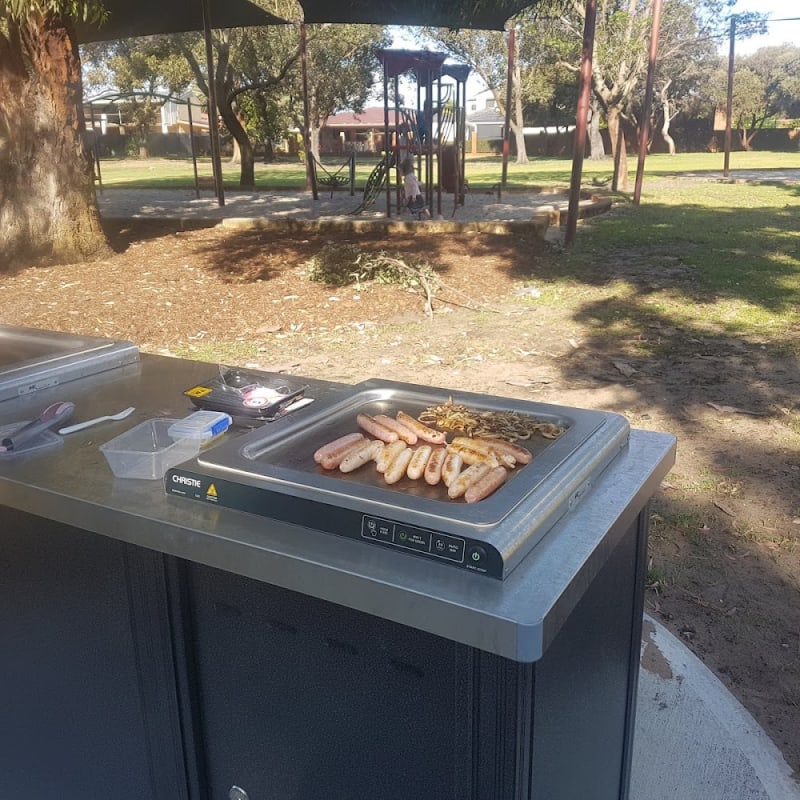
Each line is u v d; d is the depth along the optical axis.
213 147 16.25
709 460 4.29
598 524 1.31
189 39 23.56
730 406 5.06
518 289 8.87
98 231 10.62
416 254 10.65
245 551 1.26
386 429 1.60
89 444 1.72
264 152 47.94
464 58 39.09
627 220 14.52
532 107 53.94
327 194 20.14
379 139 59.12
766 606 3.05
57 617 1.66
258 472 1.38
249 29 24.91
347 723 1.36
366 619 1.28
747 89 52.62
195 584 1.46
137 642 1.54
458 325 7.38
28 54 9.66
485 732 1.19
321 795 1.44
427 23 10.66
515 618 1.05
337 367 6.11
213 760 1.57
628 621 1.67
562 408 1.74
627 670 1.73
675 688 2.41
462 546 1.16
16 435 1.68
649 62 16.55
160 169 39.19
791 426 4.71
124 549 1.49
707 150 54.88
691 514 3.72
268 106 30.67
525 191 20.25
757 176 26.52
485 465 1.40
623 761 1.81
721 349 6.34
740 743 2.21
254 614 1.40
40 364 2.11
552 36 30.06
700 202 17.80
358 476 1.45
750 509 3.76
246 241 12.02
